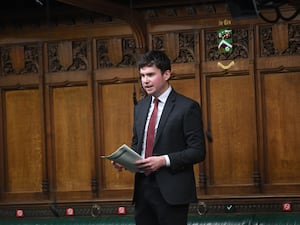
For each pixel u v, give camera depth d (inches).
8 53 616.7
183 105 327.6
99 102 597.0
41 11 597.9
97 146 596.7
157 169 320.8
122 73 591.2
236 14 439.2
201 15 570.9
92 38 598.2
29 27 612.4
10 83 616.4
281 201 548.4
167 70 328.8
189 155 320.8
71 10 589.6
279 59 555.8
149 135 329.4
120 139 593.9
